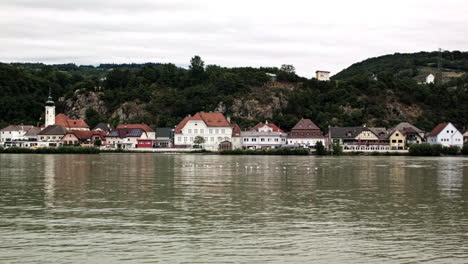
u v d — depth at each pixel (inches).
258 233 1849.2
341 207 2393.0
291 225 1980.8
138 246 1674.5
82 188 3051.2
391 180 3649.1
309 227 1948.8
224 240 1750.7
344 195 2807.6
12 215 2150.6
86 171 4298.7
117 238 1770.4
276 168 4773.6
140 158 6683.1
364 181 3565.5
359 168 4830.2
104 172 4205.2
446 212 2273.6
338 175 4030.5
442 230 1913.1
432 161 6304.1
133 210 2279.8
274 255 1587.1
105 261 1521.9
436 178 3816.4
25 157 6904.5
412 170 4608.8
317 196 2760.8
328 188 3129.9
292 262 1523.1
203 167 4864.7
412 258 1566.2
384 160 6510.8
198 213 2215.8
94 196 2709.2
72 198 2630.4
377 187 3198.8
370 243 1726.1
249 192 2918.3
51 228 1910.7
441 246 1690.5
